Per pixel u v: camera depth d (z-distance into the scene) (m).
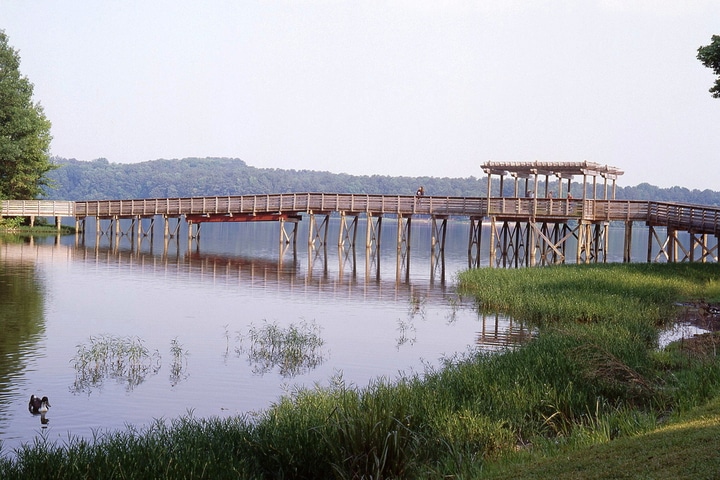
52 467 9.34
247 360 18.92
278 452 10.16
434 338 21.81
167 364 18.36
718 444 8.20
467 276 34.19
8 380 16.53
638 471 7.86
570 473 8.29
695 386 11.78
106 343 20.38
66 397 15.32
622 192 167.38
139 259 46.72
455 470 9.49
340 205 48.53
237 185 187.50
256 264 45.88
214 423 11.89
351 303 29.25
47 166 71.69
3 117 64.88
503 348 20.11
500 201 43.56
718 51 32.53
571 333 16.86
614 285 27.62
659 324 22.09
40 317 24.41
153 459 9.66
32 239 59.75
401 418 10.75
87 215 63.06
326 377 17.09
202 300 29.42
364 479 9.52
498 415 11.65
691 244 39.91
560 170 42.19
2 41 66.31
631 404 12.18
